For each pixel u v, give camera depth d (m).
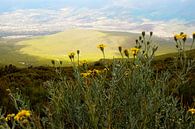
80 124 4.89
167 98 5.14
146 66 5.32
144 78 5.21
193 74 10.47
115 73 4.98
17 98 4.95
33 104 9.49
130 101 5.03
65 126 5.14
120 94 5.16
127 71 5.45
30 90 11.56
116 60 5.35
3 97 10.77
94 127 4.39
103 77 5.21
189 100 7.34
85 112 4.97
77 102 5.08
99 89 4.89
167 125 4.98
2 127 4.10
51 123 4.74
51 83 5.78
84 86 5.21
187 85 7.81
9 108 8.81
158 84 5.08
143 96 4.96
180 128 4.79
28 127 3.93
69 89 5.34
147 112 4.59
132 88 5.12
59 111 5.09
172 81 6.66
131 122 4.41
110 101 4.75
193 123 4.78
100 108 4.73
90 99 4.67
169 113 5.00
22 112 3.93
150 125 4.71
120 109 5.06
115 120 4.91
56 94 5.54
